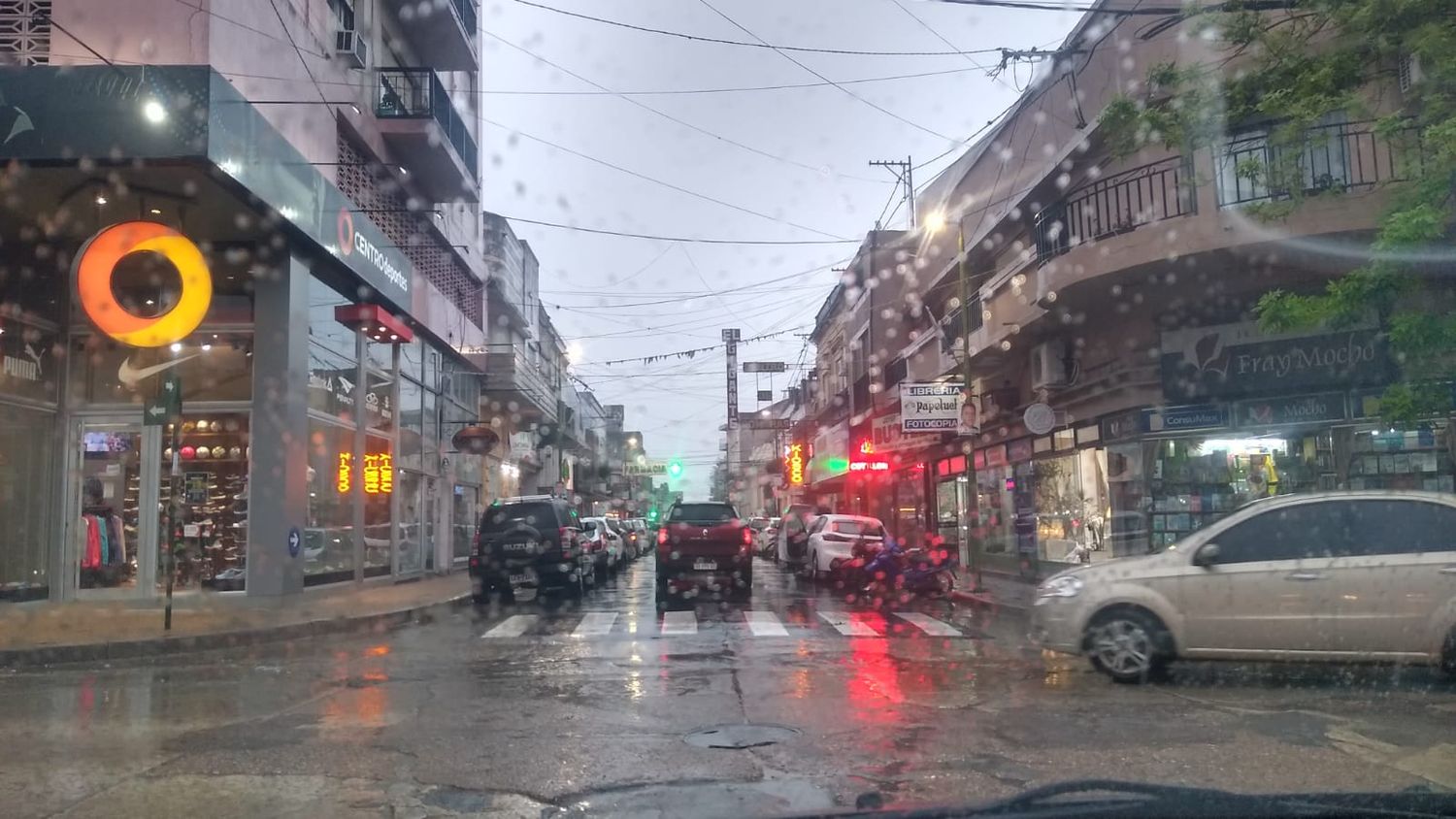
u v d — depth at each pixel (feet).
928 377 90.38
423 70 72.84
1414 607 27.58
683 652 36.60
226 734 23.77
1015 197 68.13
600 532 76.23
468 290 101.76
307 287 59.98
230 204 51.21
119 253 48.96
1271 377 53.62
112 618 47.62
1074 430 66.23
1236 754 20.85
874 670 32.37
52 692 30.01
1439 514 28.32
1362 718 24.09
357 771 20.35
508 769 20.48
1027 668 32.55
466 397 102.68
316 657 37.37
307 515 60.08
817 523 76.48
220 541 57.31
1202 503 56.13
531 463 136.36
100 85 45.29
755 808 17.70
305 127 59.36
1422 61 36.27
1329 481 52.60
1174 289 55.62
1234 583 28.68
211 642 41.65
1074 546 66.18
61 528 56.49
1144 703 26.35
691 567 61.72
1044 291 57.62
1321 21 39.24
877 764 20.59
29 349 55.47
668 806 17.93
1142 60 53.16
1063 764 20.33
